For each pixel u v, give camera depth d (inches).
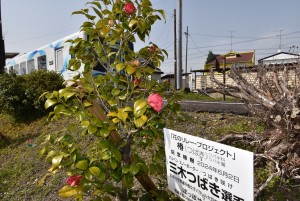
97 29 86.7
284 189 101.1
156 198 93.3
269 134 126.3
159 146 94.3
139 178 91.8
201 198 69.2
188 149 72.7
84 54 93.1
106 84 89.4
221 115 188.2
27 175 197.2
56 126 272.2
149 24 88.4
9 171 212.5
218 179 63.5
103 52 92.0
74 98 76.5
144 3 87.2
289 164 108.4
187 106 227.8
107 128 74.0
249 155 55.2
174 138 78.0
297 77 129.7
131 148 88.7
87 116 74.7
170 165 81.0
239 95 150.0
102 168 73.6
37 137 268.7
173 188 80.5
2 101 331.3
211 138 150.6
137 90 88.0
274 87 134.8
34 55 518.3
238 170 58.0
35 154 224.1
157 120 81.4
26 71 554.3
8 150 263.3
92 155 83.4
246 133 137.3
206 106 228.5
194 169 71.0
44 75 334.3
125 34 90.3
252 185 54.9
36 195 167.8
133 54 91.4
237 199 58.5
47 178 180.9
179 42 544.7
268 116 125.5
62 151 78.8
